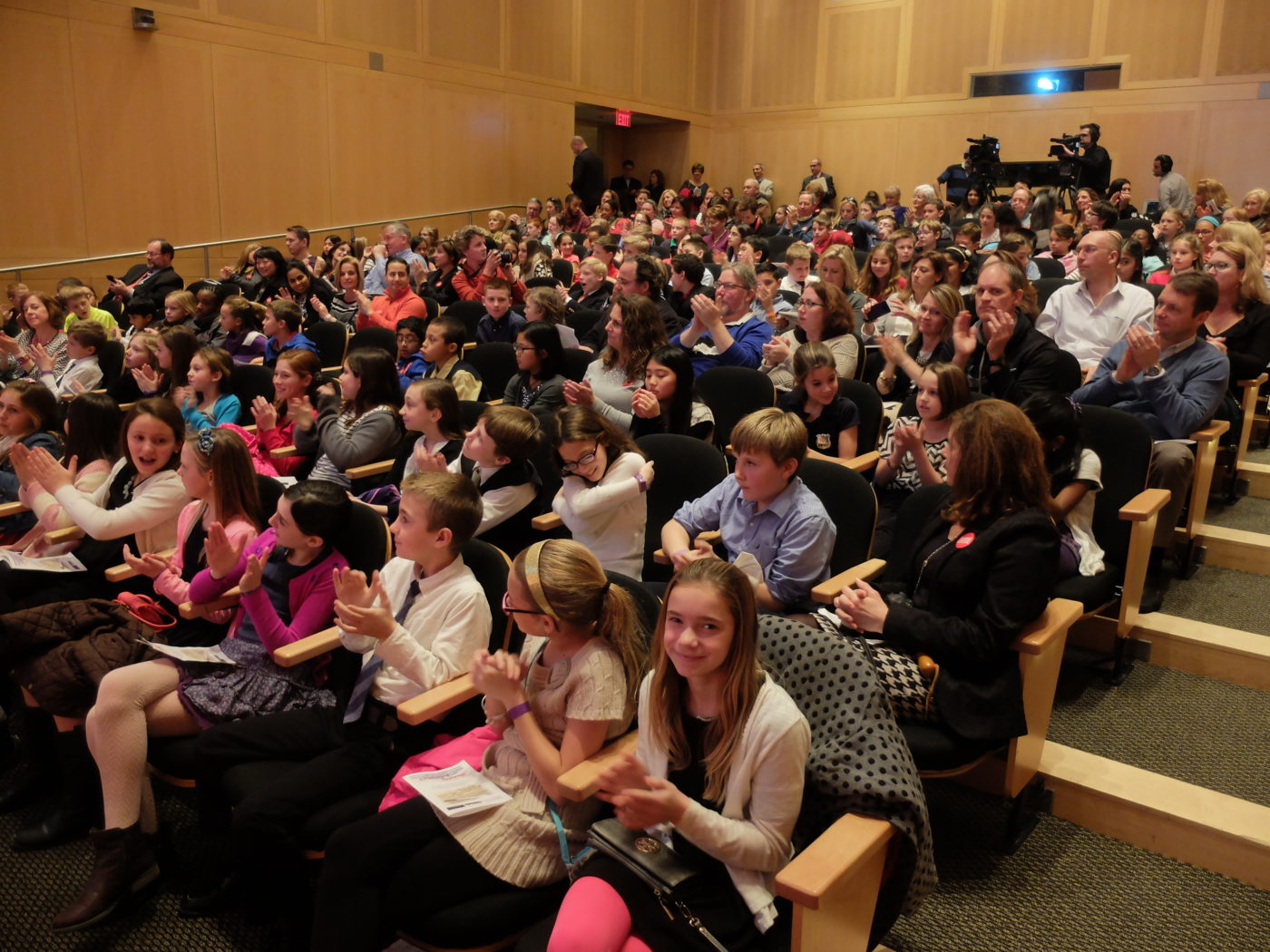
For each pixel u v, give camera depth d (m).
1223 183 11.36
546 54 13.10
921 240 7.34
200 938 2.31
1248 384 4.19
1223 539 3.78
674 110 14.80
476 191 12.59
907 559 2.65
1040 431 2.84
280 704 2.43
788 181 14.61
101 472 3.34
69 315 6.88
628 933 1.64
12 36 8.52
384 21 11.31
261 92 10.30
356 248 9.35
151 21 9.31
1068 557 2.87
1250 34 11.01
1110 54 11.83
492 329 5.73
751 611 1.69
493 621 2.38
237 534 2.79
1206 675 3.15
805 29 14.14
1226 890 2.33
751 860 1.64
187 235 9.87
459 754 2.12
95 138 9.13
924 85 13.21
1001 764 2.64
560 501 3.03
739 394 4.04
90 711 2.38
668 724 1.77
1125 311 4.27
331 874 1.90
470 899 1.88
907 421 3.34
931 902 2.29
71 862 2.58
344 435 3.94
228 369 4.57
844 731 1.74
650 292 5.03
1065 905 2.29
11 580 3.10
